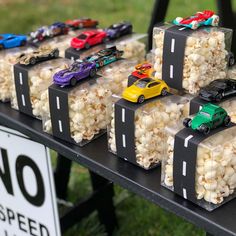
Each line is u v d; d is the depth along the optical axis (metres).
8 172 1.02
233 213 0.65
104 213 1.28
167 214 1.39
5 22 2.91
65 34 1.06
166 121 0.74
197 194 0.66
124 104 0.73
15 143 0.97
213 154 0.63
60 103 0.80
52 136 0.85
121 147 0.76
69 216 1.17
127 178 0.73
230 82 0.76
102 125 0.83
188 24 0.78
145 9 2.85
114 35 1.00
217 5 1.11
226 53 0.81
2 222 1.11
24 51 0.99
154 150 0.74
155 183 0.71
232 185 0.67
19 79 0.89
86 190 1.49
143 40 1.02
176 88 0.80
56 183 1.30
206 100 0.74
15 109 0.95
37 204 1.00
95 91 0.81
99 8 2.98
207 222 0.64
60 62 0.91
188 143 0.64
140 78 0.79
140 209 1.42
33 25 2.86
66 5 3.11
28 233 1.06
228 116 0.67
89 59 0.87
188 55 0.77
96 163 0.77
